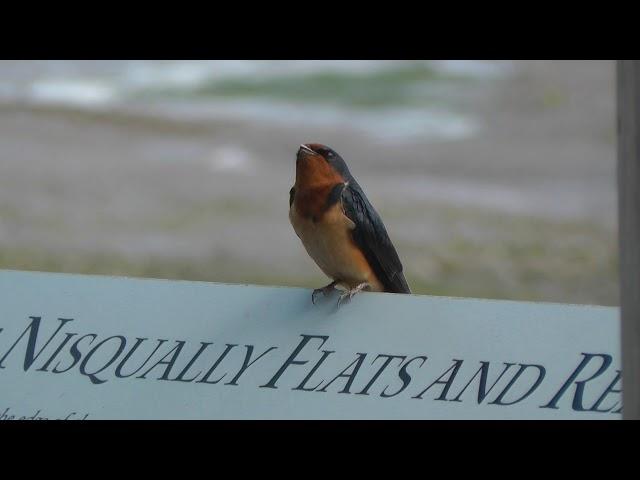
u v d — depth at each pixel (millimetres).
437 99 25156
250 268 12891
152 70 27875
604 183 18062
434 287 12172
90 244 13586
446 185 17969
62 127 21203
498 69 27578
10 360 4504
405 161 19766
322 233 5266
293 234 14516
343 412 4332
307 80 27328
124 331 4512
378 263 5387
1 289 4609
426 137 21703
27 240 13500
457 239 14156
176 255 13273
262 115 23422
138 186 16984
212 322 4488
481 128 22297
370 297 4473
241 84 26719
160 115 22938
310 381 4379
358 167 19172
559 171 18922
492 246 13805
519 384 4297
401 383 4340
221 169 18609
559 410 4238
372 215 5352
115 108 23250
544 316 4387
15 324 4559
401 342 4387
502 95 25219
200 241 13969
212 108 24016
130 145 20109
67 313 4547
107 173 17578
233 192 16875
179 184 17312
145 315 4531
